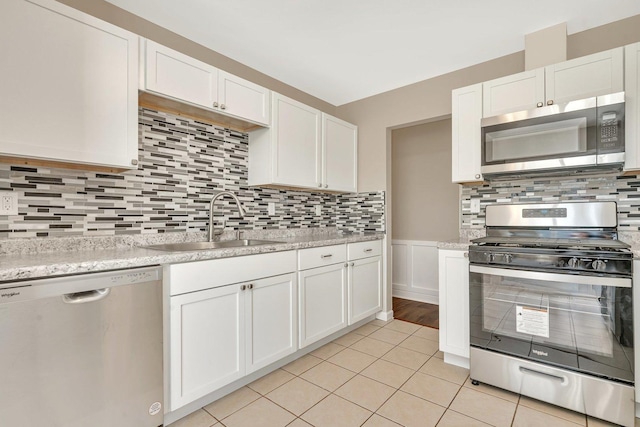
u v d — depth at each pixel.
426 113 2.89
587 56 1.92
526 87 2.12
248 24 2.08
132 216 1.90
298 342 2.18
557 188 2.23
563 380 1.67
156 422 1.46
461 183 2.54
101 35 1.53
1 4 1.26
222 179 2.39
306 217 3.11
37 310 1.14
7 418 1.08
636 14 2.00
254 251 1.87
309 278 2.28
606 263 1.57
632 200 1.99
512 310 1.83
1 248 1.45
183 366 1.55
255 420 1.59
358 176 3.35
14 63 1.29
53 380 1.17
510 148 2.06
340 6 1.91
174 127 2.11
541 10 1.95
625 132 1.81
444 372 2.08
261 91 2.35
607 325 1.58
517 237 2.18
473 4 1.90
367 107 3.30
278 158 2.47
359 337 2.68
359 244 2.79
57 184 1.64
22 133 1.31
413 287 3.93
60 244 1.62
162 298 1.48
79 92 1.46
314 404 1.73
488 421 1.58
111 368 1.32
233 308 1.77
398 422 1.57
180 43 2.20
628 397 1.52
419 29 2.15
